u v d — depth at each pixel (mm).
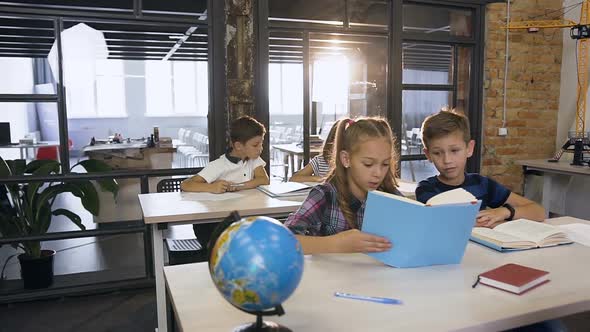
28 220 2787
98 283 2896
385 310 900
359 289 1007
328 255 1246
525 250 1302
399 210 1098
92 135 9906
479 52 3703
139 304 2730
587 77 3789
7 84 4062
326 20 3283
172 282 1065
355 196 1395
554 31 3910
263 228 724
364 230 1182
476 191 1736
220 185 2449
